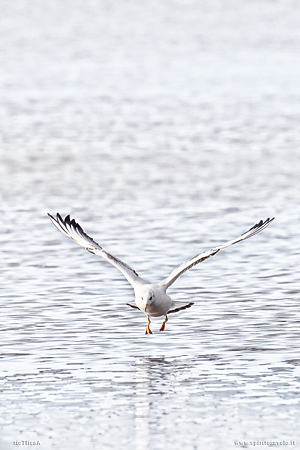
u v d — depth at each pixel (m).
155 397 12.62
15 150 40.22
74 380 13.32
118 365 13.97
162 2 141.00
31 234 24.30
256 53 92.00
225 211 27.45
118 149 40.41
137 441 11.21
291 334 15.44
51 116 51.91
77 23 120.19
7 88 67.25
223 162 36.94
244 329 15.80
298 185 31.84
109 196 30.06
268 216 26.61
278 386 12.95
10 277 19.77
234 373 13.53
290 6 136.88
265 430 11.47
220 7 135.75
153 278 19.59
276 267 20.50
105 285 19.05
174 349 14.74
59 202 29.03
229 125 47.81
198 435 11.36
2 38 105.50
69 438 11.32
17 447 11.09
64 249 22.56
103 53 93.38
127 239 23.58
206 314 16.81
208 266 20.73
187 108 55.53
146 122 49.28
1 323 16.28
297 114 51.78
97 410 12.20
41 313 16.92
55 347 14.87
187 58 89.00
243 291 18.45
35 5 138.25
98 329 15.91
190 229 24.83
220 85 68.50
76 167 35.94
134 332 15.72
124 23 120.19
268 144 41.44
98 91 65.25
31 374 13.57
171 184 32.31
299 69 77.94
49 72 78.25
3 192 30.88
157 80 72.38
